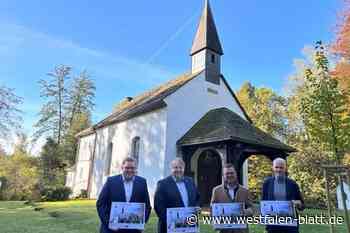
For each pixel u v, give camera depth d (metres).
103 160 24.08
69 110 41.62
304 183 23.67
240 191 5.38
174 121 18.27
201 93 20.20
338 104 9.41
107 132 24.36
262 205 5.37
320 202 23.03
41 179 31.55
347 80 14.05
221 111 19.53
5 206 18.58
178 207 5.04
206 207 16.22
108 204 4.91
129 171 4.98
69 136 39.66
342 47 15.73
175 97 18.66
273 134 31.86
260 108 33.16
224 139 15.05
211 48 21.48
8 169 31.67
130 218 4.77
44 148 36.22
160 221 5.17
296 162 24.36
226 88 22.05
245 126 18.12
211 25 22.27
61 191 26.03
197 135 17.27
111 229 4.72
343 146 9.34
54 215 13.52
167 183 5.21
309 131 9.85
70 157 38.16
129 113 21.64
